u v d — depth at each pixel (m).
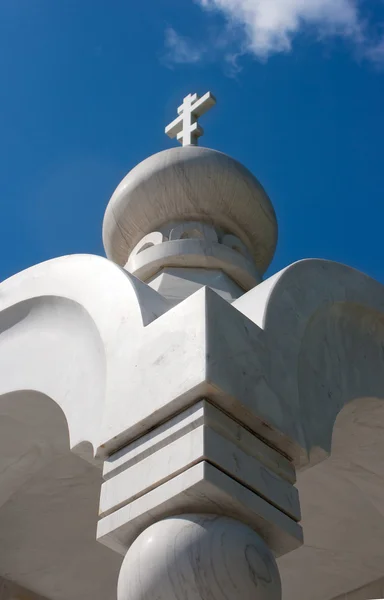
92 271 5.95
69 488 7.45
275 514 4.40
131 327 5.14
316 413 5.14
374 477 6.64
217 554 4.02
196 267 7.50
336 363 5.74
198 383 4.37
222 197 8.09
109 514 4.54
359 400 5.86
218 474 4.20
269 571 4.11
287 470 4.66
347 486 7.33
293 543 4.45
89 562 8.10
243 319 4.90
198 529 4.11
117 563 8.09
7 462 6.59
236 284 7.61
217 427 4.38
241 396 4.48
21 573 8.09
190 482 4.15
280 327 5.19
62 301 6.07
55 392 5.66
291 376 5.01
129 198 8.13
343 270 6.28
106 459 4.77
